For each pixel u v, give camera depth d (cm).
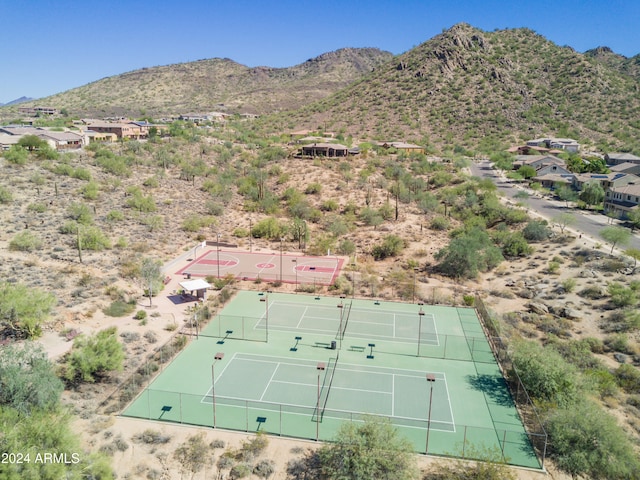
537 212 9556
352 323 5003
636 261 6219
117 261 5978
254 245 7656
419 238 7750
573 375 3638
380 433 2823
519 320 5103
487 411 3500
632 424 3372
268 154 13025
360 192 10188
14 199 7338
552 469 2909
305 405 3531
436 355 4350
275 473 2836
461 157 14975
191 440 3091
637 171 12425
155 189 9475
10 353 3131
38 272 5200
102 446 2952
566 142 17350
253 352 4350
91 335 4228
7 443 2344
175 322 4806
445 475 2794
